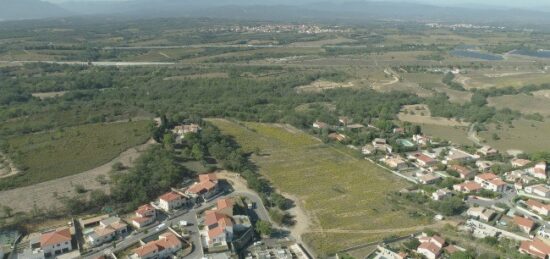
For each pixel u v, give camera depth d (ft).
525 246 540.52
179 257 513.45
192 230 577.02
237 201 652.07
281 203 655.35
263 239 575.79
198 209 634.02
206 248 529.45
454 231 590.14
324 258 532.73
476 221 614.75
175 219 605.31
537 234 578.66
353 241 570.87
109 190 643.04
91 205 609.01
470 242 561.02
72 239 541.75
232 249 531.50
